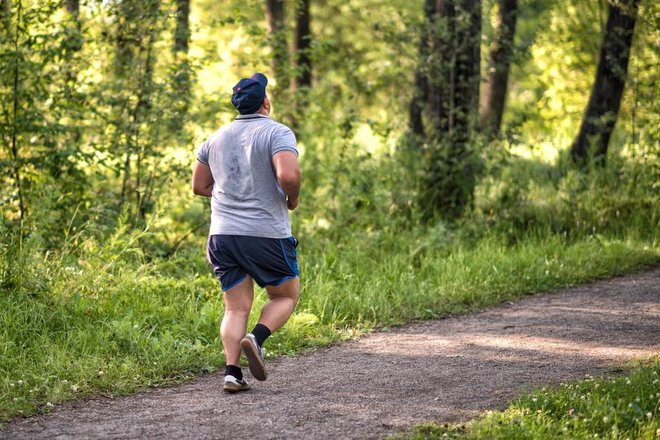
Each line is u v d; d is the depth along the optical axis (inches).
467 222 658.8
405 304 482.9
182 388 332.5
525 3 815.7
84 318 395.2
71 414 296.4
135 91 549.0
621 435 265.9
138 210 534.9
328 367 363.6
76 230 511.5
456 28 681.6
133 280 445.1
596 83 768.3
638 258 600.4
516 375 346.6
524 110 710.5
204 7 1061.8
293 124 689.0
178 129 549.3
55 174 520.4
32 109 513.0
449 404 306.2
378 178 654.5
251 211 305.3
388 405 305.3
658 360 360.2
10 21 499.8
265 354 379.9
